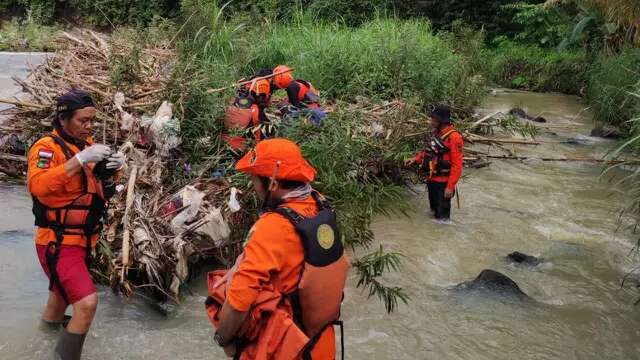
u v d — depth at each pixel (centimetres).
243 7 1914
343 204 585
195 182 533
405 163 728
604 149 1000
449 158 634
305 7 1923
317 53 1034
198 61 835
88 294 342
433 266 543
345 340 415
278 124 609
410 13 2120
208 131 615
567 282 525
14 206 602
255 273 243
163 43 922
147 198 493
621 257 579
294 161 259
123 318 418
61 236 340
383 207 677
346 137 615
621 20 1188
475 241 604
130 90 655
